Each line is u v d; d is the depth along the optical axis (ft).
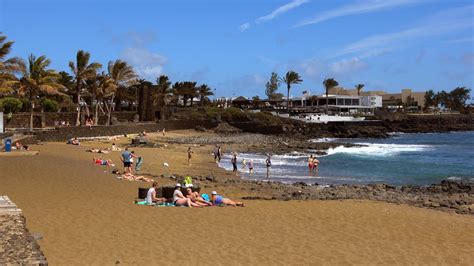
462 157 181.88
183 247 39.27
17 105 201.57
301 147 210.59
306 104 521.24
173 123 292.40
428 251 40.14
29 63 171.32
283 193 78.74
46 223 45.85
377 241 43.21
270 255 37.70
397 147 232.32
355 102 514.27
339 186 92.07
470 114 530.68
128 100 351.46
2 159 98.43
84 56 207.21
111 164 105.50
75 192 65.00
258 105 493.36
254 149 196.54
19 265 24.72
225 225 48.26
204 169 121.08
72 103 259.80
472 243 43.27
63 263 33.76
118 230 44.42
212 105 458.09
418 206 67.41
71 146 150.20
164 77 411.75
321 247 40.57
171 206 57.88
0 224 34.60
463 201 72.59
